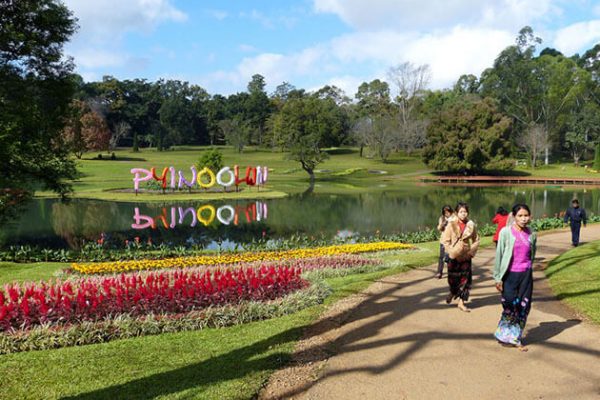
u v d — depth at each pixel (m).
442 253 9.83
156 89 115.31
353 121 100.00
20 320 6.55
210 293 7.51
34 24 17.95
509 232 5.50
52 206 34.38
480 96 91.75
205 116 115.69
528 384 4.57
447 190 49.88
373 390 4.54
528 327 6.21
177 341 6.07
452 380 4.71
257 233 23.20
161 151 98.31
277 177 63.72
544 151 81.69
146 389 4.63
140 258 15.61
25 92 18.00
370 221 27.33
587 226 21.83
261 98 114.75
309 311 7.25
